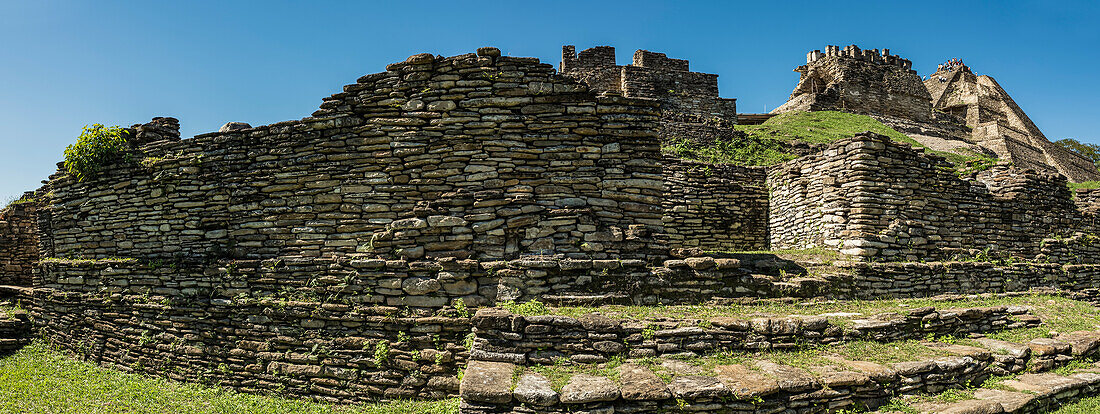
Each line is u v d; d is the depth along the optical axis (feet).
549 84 35.47
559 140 35.29
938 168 51.01
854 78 149.69
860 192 46.65
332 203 36.11
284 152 37.19
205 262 38.34
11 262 62.85
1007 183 57.72
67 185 44.55
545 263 33.63
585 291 34.14
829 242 49.16
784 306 36.37
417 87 35.65
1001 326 37.78
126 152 41.98
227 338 37.29
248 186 37.88
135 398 34.88
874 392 26.48
